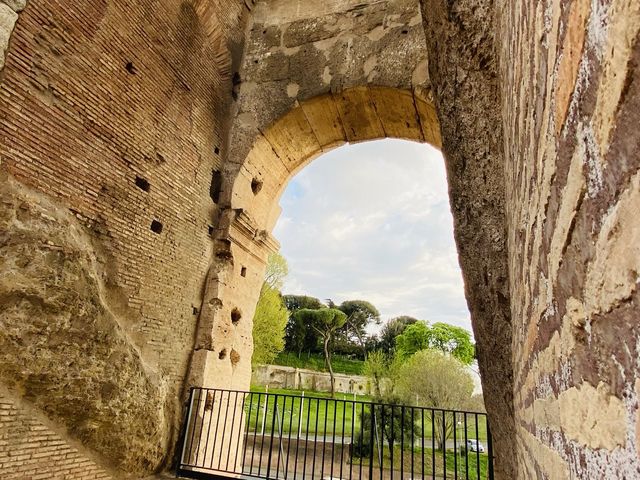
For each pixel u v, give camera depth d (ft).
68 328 18.81
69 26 20.40
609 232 1.98
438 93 12.37
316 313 165.78
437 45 11.55
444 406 63.46
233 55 35.88
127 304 22.89
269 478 22.48
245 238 33.78
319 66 34.65
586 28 2.17
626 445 1.86
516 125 6.68
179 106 28.66
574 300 2.86
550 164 3.55
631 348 1.76
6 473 16.40
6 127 17.25
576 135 2.52
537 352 5.30
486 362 13.64
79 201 20.44
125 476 21.94
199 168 30.53
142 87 25.17
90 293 20.07
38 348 17.58
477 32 10.37
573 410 3.10
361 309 192.54
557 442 3.96
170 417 25.49
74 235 19.77
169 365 25.91
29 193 17.97
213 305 29.50
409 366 71.87
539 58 3.93
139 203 24.38
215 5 33.45
